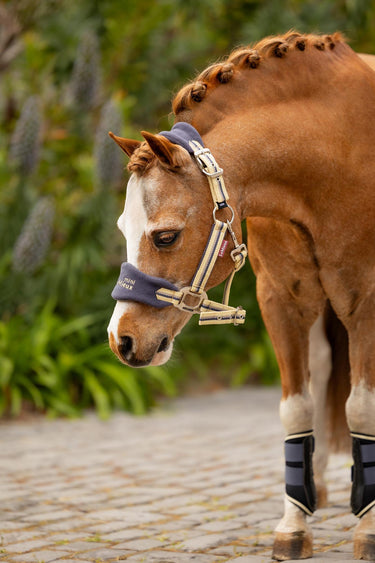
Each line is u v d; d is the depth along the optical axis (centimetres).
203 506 569
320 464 548
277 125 386
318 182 395
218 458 751
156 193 360
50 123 1218
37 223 997
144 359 365
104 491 621
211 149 375
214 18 1340
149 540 482
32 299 1094
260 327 1302
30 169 1064
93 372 1070
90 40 1108
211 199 367
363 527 419
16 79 1266
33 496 605
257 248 426
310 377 532
